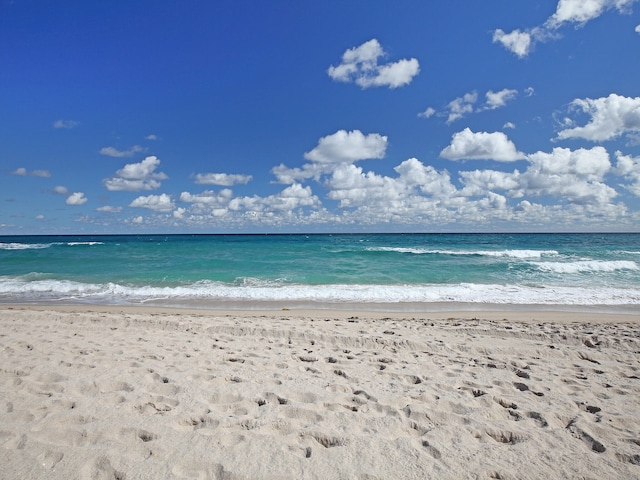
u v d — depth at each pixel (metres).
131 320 8.12
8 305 11.12
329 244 41.59
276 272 17.70
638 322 8.79
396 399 3.96
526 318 9.32
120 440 3.03
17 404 3.67
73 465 2.69
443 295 12.76
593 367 5.31
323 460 2.79
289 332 7.02
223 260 21.94
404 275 16.86
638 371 5.17
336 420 3.43
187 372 4.67
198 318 8.55
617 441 3.18
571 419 3.62
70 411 3.51
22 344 6.05
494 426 3.40
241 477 2.58
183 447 2.92
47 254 25.72
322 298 12.34
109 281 15.45
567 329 7.68
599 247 36.16
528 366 5.29
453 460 2.83
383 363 5.32
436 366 5.21
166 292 13.26
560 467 2.79
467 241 53.75
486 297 12.43
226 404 3.76
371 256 24.80
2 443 2.94
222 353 5.64
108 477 2.58
